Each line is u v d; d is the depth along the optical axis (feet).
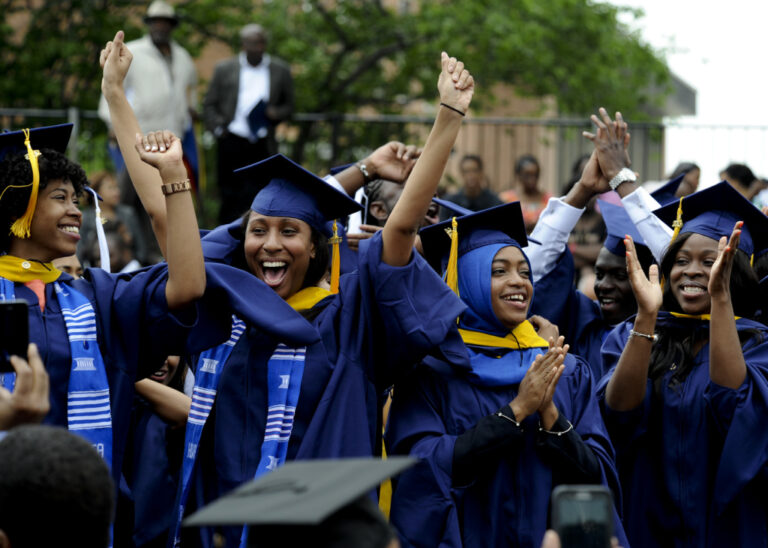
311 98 169.37
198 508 46.14
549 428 47.60
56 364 42.06
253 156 114.42
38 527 26.43
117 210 101.50
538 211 110.22
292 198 48.44
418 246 58.59
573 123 129.80
